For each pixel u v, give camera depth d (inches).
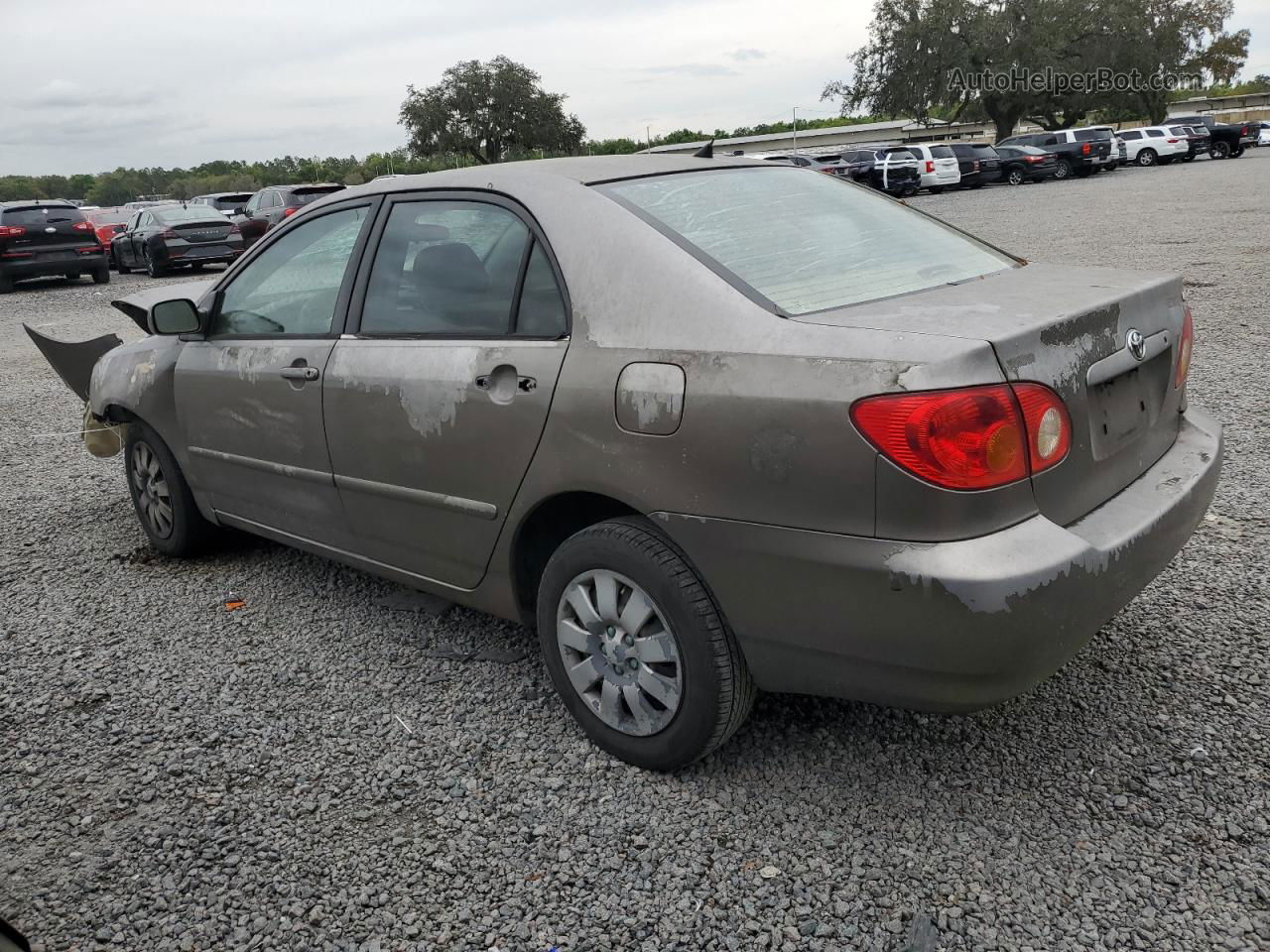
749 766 115.0
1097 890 93.7
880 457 89.0
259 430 154.2
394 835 107.3
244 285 161.3
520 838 105.7
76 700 138.8
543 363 113.4
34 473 258.7
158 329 158.6
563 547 115.6
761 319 99.6
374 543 142.3
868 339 92.5
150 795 116.3
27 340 498.9
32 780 120.4
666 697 109.7
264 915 96.9
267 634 156.5
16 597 176.7
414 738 125.3
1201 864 96.0
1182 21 2246.6
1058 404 94.0
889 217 132.8
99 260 799.1
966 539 88.7
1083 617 93.0
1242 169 1317.7
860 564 91.4
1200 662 130.0
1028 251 568.4
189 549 187.2
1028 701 124.2
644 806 109.4
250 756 123.4
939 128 3169.3
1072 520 98.0
